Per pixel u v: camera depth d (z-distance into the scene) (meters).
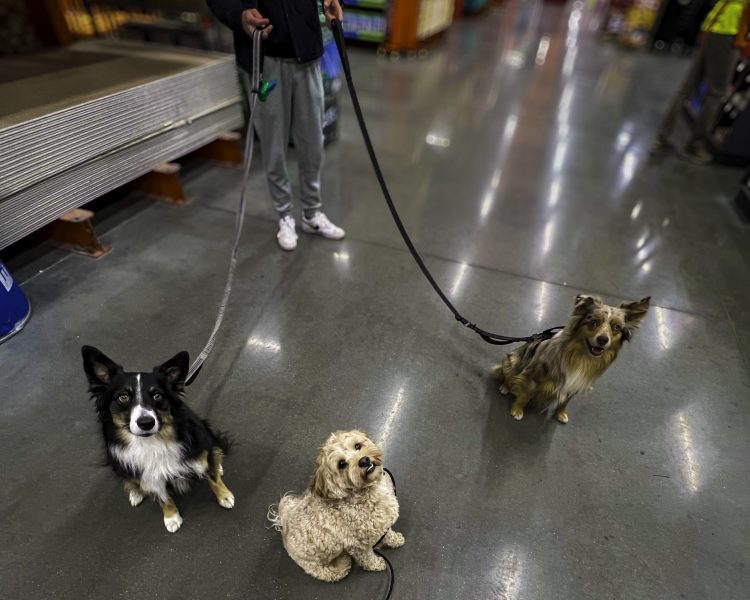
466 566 1.72
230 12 2.39
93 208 3.77
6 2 4.31
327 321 2.81
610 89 7.82
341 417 2.25
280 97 2.80
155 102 3.41
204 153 4.61
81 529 1.77
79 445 2.05
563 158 5.23
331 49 4.66
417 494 1.95
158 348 2.56
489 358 2.62
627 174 4.92
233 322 2.76
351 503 1.50
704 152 5.32
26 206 2.66
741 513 1.94
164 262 3.22
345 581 1.67
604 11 14.84
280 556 1.73
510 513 1.90
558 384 1.99
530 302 3.07
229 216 3.79
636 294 3.18
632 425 2.29
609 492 1.99
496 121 6.19
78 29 5.18
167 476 1.63
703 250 3.69
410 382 2.45
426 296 3.07
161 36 4.91
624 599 1.66
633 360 2.66
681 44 10.70
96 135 3.00
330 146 5.18
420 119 6.10
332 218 3.88
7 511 1.81
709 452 2.18
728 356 2.71
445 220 3.95
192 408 2.23
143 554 1.71
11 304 2.54
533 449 2.15
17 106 2.74
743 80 5.22
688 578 1.72
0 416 2.15
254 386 2.38
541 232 3.85
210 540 1.76
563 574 1.71
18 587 1.60
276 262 3.29
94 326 2.67
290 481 1.97
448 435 2.19
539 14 15.66
